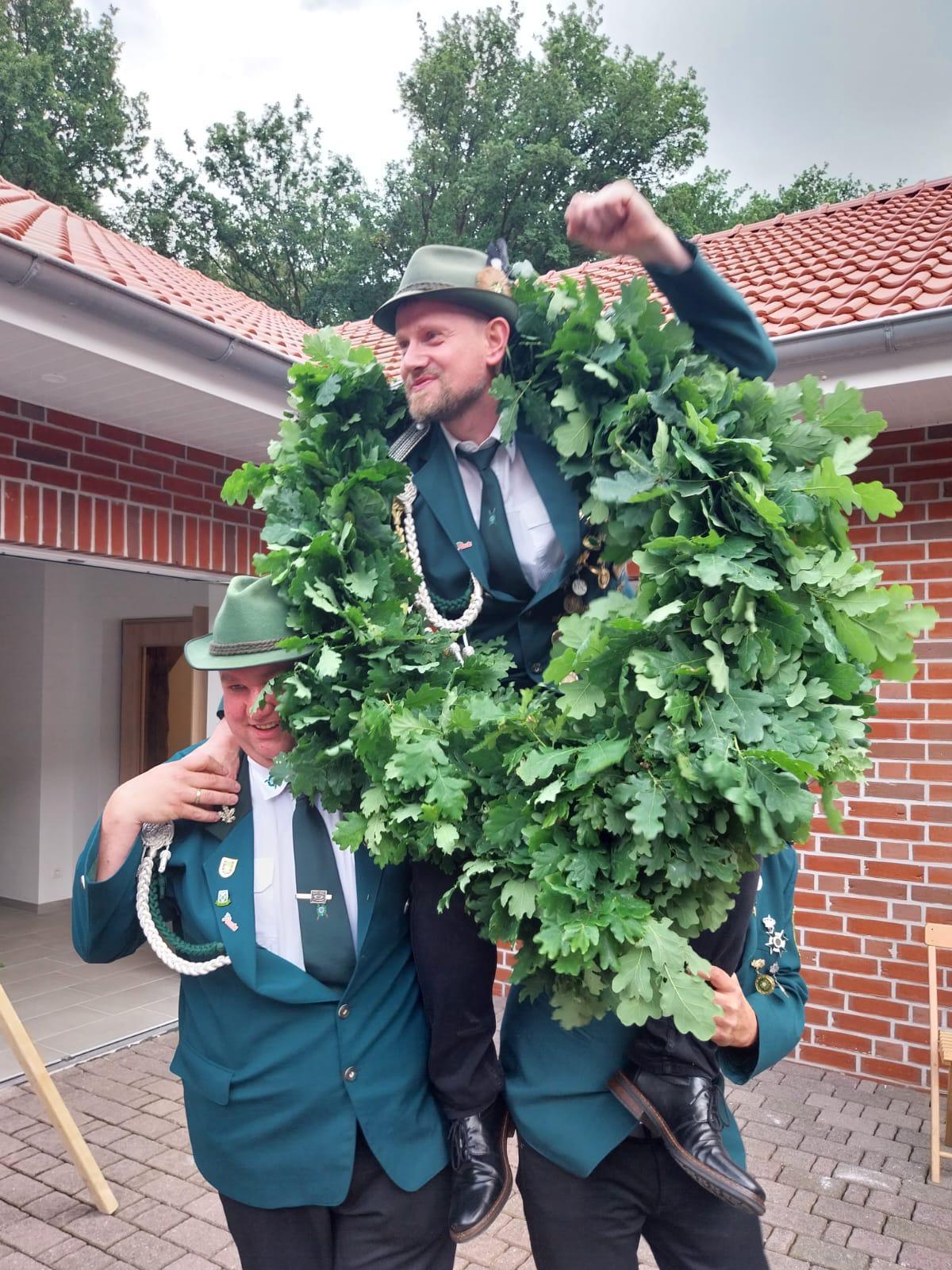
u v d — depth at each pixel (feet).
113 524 15.44
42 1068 10.94
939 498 14.29
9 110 80.53
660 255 4.79
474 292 5.08
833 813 4.14
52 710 25.49
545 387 5.26
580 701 4.29
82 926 5.70
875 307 13.89
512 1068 5.48
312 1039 5.38
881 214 24.68
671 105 84.23
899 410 13.84
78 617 26.35
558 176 79.66
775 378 13.57
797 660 4.19
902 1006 14.43
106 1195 11.01
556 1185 5.33
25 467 14.26
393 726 4.45
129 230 93.25
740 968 5.63
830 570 4.24
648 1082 5.07
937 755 14.26
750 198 100.48
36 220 17.54
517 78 84.94
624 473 4.54
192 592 25.26
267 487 5.18
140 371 12.84
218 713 5.86
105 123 85.97
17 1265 10.02
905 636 4.34
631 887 4.15
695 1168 4.83
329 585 4.89
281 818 5.71
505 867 4.38
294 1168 5.30
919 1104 13.83
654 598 4.29
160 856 5.65
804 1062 15.10
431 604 5.34
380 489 5.23
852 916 14.80
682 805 3.94
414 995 5.74
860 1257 10.19
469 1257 10.18
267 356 13.67
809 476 4.53
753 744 3.95
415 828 4.51
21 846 25.62
